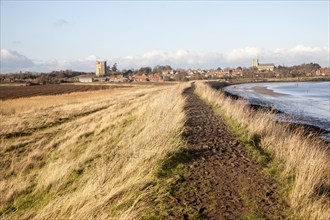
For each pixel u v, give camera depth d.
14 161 12.24
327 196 6.64
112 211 6.00
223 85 102.75
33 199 8.22
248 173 8.09
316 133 19.05
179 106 18.81
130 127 14.28
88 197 6.49
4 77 184.50
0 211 7.77
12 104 41.16
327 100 46.91
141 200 6.39
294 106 37.62
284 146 9.67
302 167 7.54
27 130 19.70
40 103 43.22
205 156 9.56
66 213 6.13
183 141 10.52
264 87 94.44
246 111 17.38
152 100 25.64
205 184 7.34
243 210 6.05
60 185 8.41
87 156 10.75
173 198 6.59
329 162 8.83
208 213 5.96
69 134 16.25
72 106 34.16
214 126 14.88
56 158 12.32
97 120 20.27
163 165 8.25
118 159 8.91
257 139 11.92
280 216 5.77
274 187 7.14
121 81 168.88
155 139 10.11
